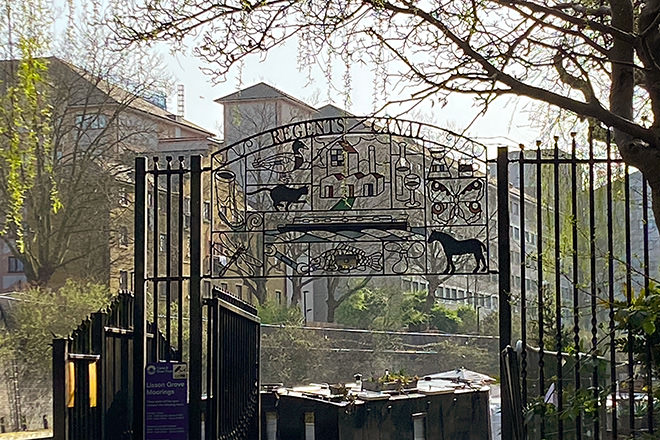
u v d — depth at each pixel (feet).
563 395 23.39
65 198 81.30
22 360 66.74
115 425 30.58
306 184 30.78
